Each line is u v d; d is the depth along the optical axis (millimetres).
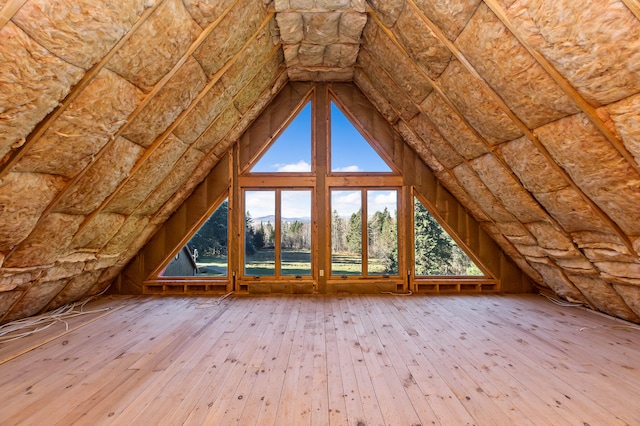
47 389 1975
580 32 1752
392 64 3307
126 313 3689
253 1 2639
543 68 2072
